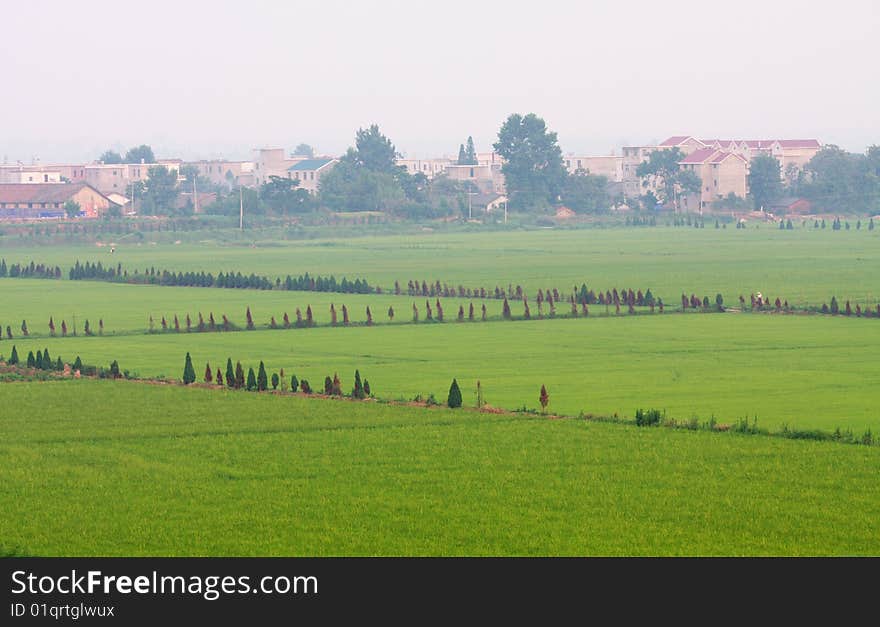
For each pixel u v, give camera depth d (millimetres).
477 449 173375
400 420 195250
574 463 164625
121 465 166250
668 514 140625
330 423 193125
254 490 152500
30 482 157250
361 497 148750
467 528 136250
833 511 141250
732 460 165500
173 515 142125
